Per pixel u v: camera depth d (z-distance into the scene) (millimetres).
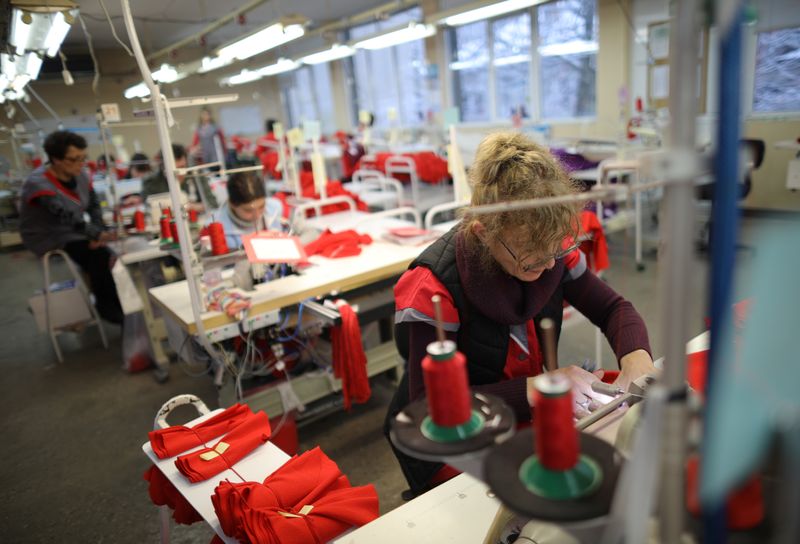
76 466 2576
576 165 4789
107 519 2201
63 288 3863
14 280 6020
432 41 8453
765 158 4922
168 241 3018
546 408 526
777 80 4637
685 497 515
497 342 1171
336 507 1130
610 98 6336
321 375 2455
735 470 438
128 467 2525
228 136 12562
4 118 7734
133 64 11062
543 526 793
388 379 3053
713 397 444
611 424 924
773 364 439
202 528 2098
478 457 585
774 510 537
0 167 7547
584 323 2631
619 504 507
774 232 454
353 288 2422
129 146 11344
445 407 602
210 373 3252
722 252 437
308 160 7383
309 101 12508
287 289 2238
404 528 981
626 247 4836
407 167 6109
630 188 553
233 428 1505
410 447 603
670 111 435
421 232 2986
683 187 427
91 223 4141
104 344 3975
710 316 449
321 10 9297
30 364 3799
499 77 8008
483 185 1035
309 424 2693
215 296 2105
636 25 5883
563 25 6891
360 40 5055
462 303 1136
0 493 2426
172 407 1630
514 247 1018
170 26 9227
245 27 10055
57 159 3828
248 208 2695
